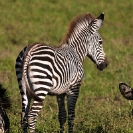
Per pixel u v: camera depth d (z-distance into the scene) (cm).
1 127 1912
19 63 2091
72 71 2255
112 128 2242
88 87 3322
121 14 6322
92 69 3894
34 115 2050
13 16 5853
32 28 5488
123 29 5669
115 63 4103
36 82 2050
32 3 6494
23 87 2078
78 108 2806
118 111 2572
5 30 5312
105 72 3753
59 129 2294
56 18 5953
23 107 2081
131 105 2681
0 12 5934
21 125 2083
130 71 3809
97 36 2509
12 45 4809
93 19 2525
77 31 2433
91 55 2506
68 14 6166
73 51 2350
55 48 2211
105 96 3166
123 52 4569
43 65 2066
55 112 2655
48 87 2078
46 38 5156
